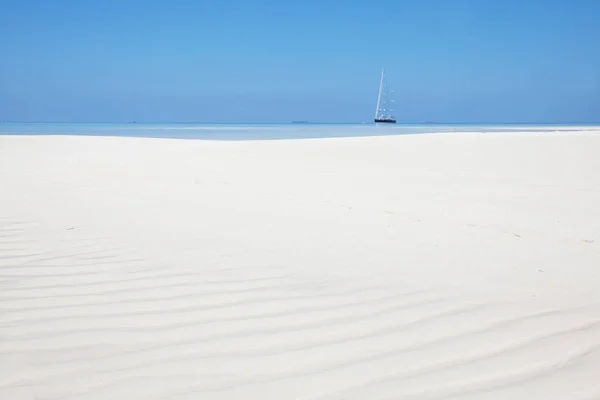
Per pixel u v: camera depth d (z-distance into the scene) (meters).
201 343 2.13
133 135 31.41
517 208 5.28
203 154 11.64
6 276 3.04
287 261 3.43
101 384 1.79
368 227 4.48
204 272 3.16
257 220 4.78
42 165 9.96
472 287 2.91
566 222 4.61
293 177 7.88
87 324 2.32
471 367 1.94
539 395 1.74
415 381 1.83
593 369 1.93
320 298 2.71
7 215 5.00
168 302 2.62
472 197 5.97
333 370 1.91
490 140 13.17
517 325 2.36
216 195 6.22
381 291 2.83
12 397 1.70
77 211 5.23
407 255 3.61
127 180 7.64
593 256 3.56
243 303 2.62
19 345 2.09
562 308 2.59
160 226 4.52
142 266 3.28
